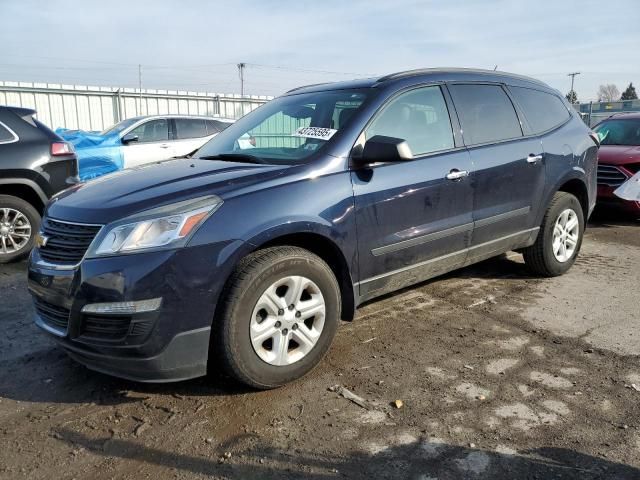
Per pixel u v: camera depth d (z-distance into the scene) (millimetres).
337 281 3537
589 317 4332
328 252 3533
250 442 2717
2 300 4922
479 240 4398
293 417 2934
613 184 8008
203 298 2898
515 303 4648
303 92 4492
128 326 2814
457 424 2844
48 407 3076
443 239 4074
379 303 4660
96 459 2604
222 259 2930
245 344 3023
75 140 10453
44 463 2572
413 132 3986
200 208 2951
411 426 2832
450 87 4359
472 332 4043
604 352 3693
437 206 3980
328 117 3859
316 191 3328
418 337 3955
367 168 3605
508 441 2691
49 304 3121
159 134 11625
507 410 2975
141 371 2896
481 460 2547
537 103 5129
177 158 4250
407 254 3848
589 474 2441
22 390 3271
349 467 2516
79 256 2977
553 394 3139
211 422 2898
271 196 3162
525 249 5195
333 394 3168
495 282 5227
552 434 2746
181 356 2910
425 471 2477
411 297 4801
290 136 3883
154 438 2764
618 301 4699
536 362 3547
